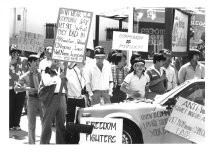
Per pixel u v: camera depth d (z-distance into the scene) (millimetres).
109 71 10031
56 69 8688
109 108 8625
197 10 11617
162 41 11758
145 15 11680
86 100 10078
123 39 10219
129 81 9672
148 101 8914
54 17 11047
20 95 10758
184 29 11445
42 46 10367
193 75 10414
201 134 8797
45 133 8562
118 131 8555
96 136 8625
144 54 11719
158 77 9719
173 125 8766
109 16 11617
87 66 9922
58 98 8438
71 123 8406
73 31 8375
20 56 10734
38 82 8750
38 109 8828
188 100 8789
